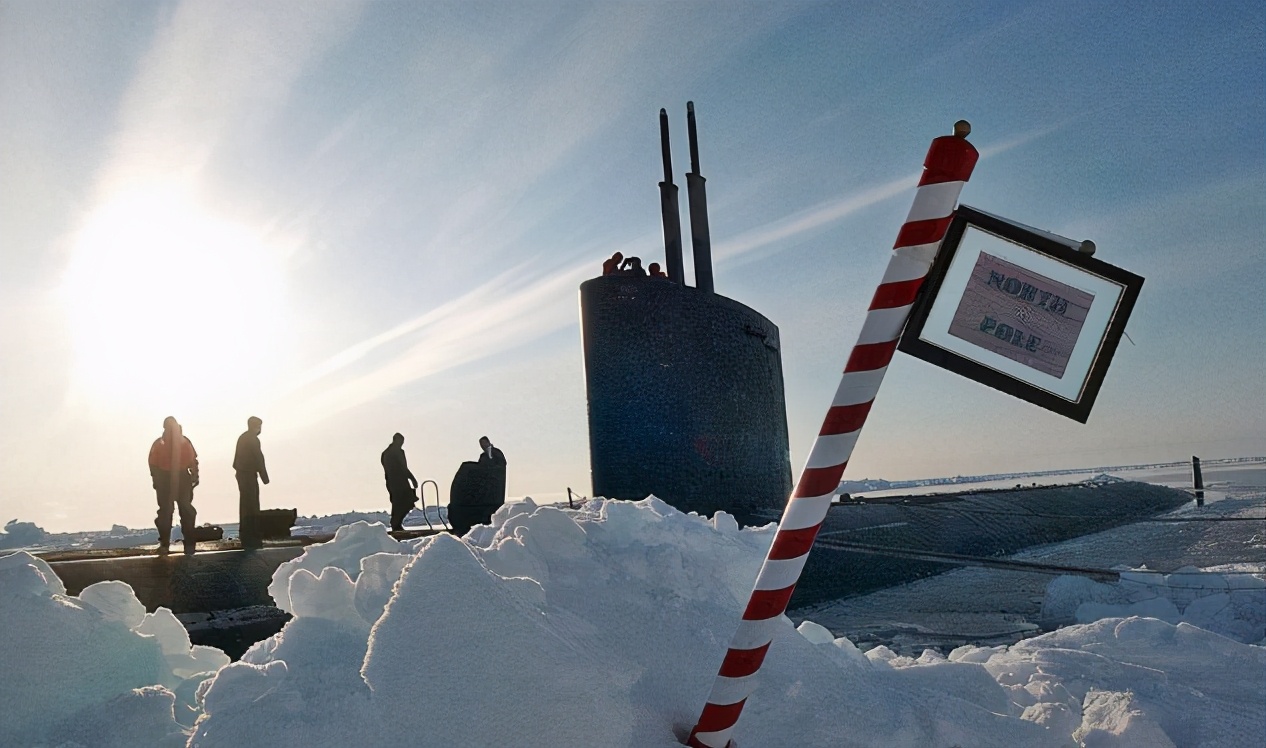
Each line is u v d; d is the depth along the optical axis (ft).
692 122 36.47
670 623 8.58
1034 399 6.81
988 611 23.88
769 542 11.39
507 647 6.64
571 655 6.90
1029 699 10.13
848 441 6.61
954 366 6.89
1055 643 13.56
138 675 8.16
